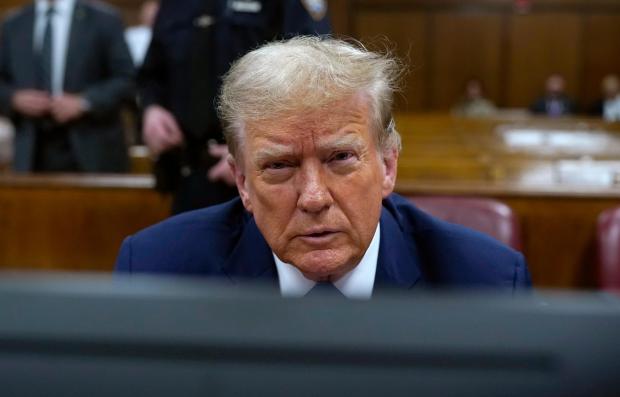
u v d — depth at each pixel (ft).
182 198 7.75
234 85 3.42
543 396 1.05
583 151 21.18
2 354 1.08
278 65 3.29
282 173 3.35
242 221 4.24
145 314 1.09
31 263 9.93
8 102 11.73
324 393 1.07
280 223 3.43
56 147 11.80
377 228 3.93
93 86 11.97
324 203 3.31
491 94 39.09
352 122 3.28
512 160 16.88
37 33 12.17
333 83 3.23
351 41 3.81
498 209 6.33
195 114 7.53
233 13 7.45
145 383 1.09
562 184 13.15
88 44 12.16
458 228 4.22
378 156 3.47
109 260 9.86
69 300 1.09
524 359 1.05
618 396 1.04
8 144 18.07
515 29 38.63
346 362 1.08
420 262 4.09
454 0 38.47
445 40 38.70
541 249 9.05
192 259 4.15
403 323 1.08
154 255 4.20
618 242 7.30
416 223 4.19
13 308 1.09
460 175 14.88
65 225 9.87
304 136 3.24
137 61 20.52
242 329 1.09
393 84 3.56
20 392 1.08
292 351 1.08
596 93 38.88
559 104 34.76
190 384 1.09
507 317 1.06
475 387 1.06
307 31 7.24
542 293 1.17
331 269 3.46
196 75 7.54
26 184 9.84
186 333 1.09
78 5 12.31
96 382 1.08
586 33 38.58
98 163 11.85
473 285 4.00
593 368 1.04
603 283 7.30
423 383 1.06
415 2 38.34
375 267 3.89
